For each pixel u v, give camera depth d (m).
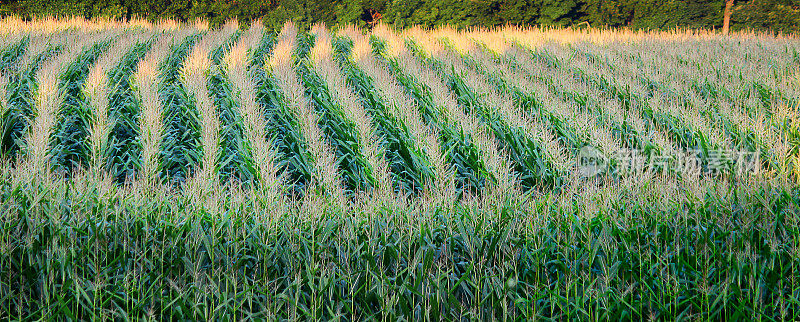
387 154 7.08
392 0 34.66
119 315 2.97
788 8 31.34
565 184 5.95
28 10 28.67
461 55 15.21
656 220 3.74
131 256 3.44
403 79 11.36
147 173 4.99
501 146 7.42
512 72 11.52
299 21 33.47
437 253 3.70
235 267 3.37
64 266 3.17
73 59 10.50
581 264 3.53
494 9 33.22
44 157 5.46
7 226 3.33
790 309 3.22
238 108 7.98
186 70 10.35
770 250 3.43
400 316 3.06
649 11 32.78
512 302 3.26
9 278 3.07
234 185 4.68
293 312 2.98
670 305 3.17
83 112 7.45
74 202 3.72
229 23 20.89
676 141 7.21
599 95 9.71
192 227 3.58
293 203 4.19
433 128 7.81
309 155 6.46
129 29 18.33
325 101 9.01
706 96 10.07
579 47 16.67
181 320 3.03
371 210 4.01
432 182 6.07
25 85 8.97
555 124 7.68
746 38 19.25
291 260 3.41
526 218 3.91
